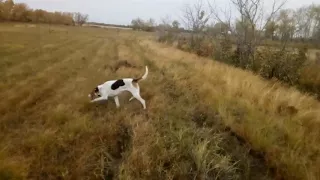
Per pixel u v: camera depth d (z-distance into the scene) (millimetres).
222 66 12352
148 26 89938
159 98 7641
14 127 5703
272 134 5277
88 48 23656
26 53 16469
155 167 4336
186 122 6016
